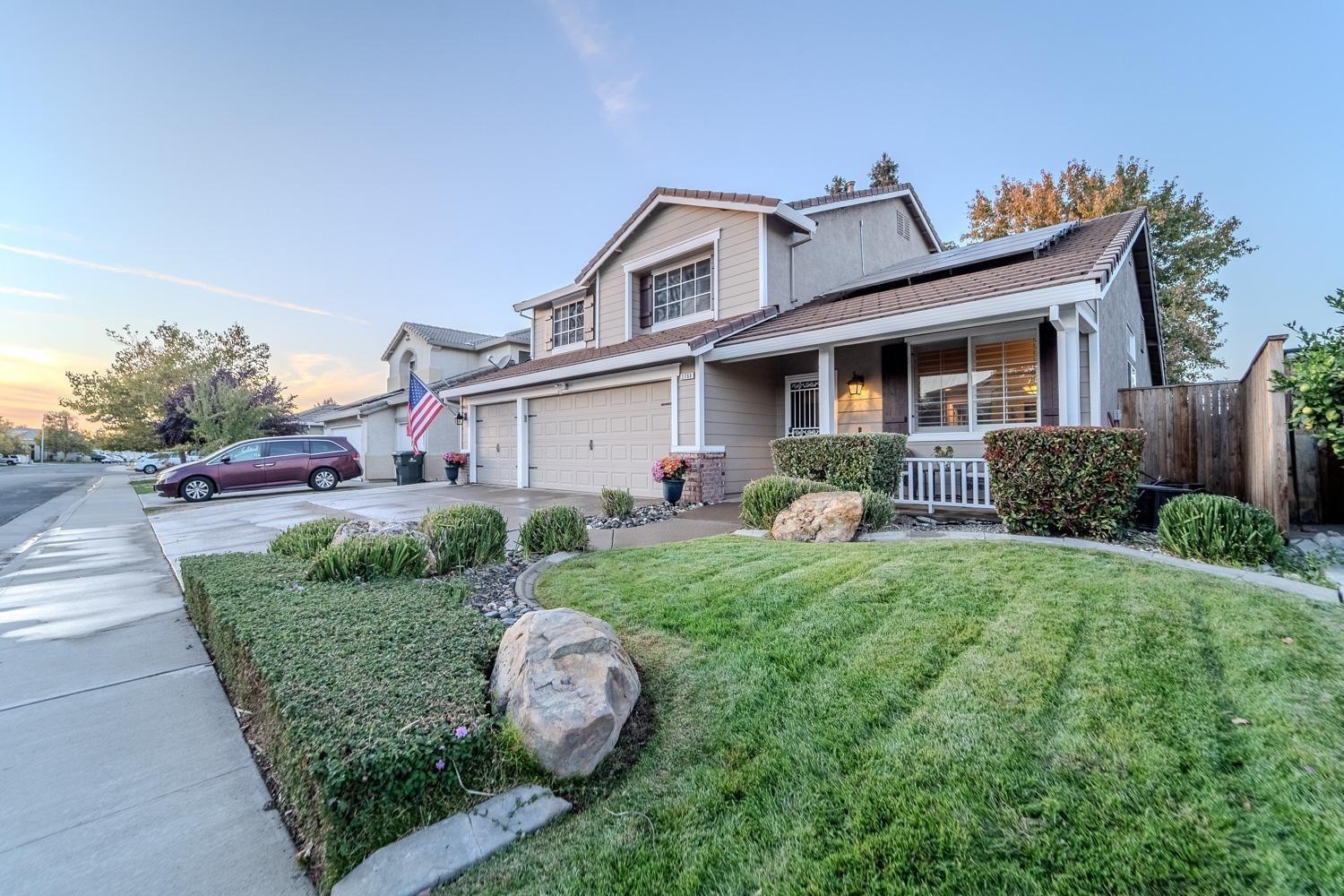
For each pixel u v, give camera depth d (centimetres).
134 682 329
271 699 229
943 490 736
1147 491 588
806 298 1135
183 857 188
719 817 186
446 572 497
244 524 916
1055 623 316
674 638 326
